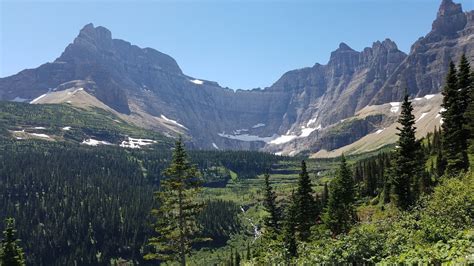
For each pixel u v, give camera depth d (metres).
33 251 172.38
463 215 34.12
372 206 98.12
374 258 28.39
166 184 49.34
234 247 189.62
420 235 29.73
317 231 70.88
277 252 45.66
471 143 69.75
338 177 80.75
